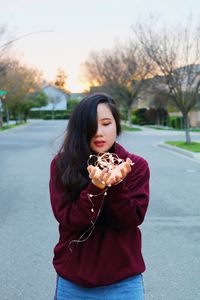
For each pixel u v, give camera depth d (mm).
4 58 43250
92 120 2174
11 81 54719
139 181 2223
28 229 7066
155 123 63719
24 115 81438
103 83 54281
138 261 2227
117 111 2262
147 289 4637
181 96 25609
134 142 29750
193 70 26188
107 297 2176
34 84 76562
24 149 24875
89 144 2207
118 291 2178
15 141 31844
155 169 15375
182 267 5277
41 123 79875
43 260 5520
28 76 70062
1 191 10922
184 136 36781
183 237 6598
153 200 9602
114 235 2164
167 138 34188
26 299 4426
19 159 19281
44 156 20391
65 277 2203
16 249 5988
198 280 4883
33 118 114125
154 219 7781
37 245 6168
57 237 6574
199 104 41531
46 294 4539
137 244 2242
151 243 6273
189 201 9500
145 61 35469
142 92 51844
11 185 11930
